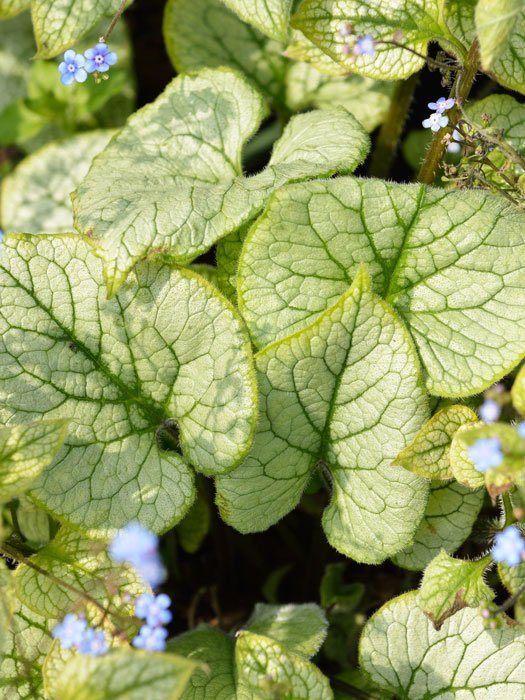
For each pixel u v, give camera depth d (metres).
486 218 0.33
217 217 0.33
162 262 0.33
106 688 0.28
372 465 0.33
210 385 0.33
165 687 0.28
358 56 0.34
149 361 0.33
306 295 0.33
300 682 0.31
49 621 0.33
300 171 0.34
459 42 0.34
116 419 0.34
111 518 0.33
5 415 0.33
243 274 0.33
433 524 0.35
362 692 0.35
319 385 0.33
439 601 0.32
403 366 0.32
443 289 0.33
